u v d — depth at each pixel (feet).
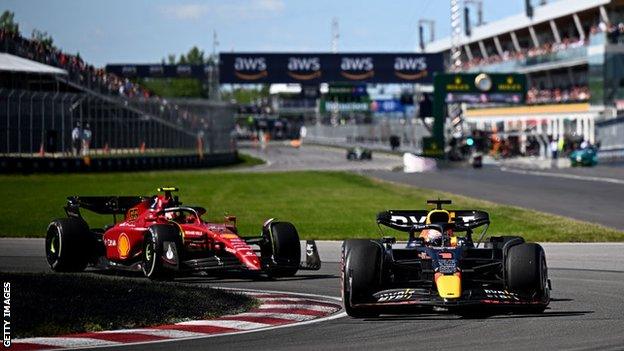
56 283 171.01
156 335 138.21
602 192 540.52
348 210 439.63
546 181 654.94
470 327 142.82
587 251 275.39
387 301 150.71
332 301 176.65
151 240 205.26
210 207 456.86
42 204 474.90
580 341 129.80
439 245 166.81
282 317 154.81
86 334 138.72
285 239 210.18
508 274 154.40
